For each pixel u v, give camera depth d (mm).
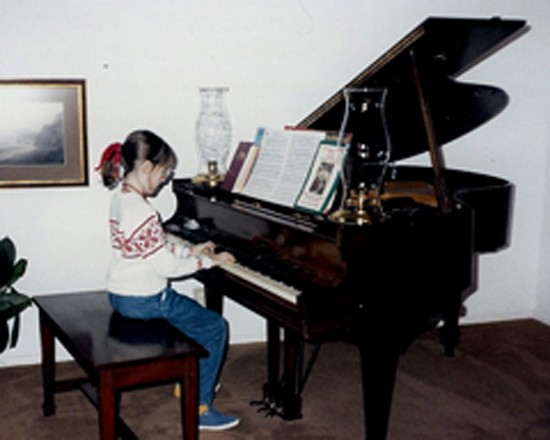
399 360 3846
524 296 4570
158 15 3715
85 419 3160
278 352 3154
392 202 3012
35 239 3748
